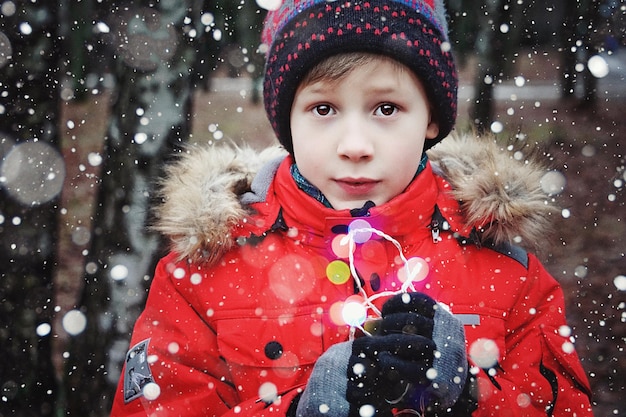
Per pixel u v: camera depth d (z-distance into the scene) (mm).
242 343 1733
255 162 2027
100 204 3438
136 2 3377
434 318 1474
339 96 1605
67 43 4184
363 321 1504
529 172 1888
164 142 3383
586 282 5125
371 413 1434
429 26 1716
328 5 1641
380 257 1738
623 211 6203
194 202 1804
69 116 8172
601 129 8867
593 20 7016
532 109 10234
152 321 1849
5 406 3186
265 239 1816
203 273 1821
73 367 3369
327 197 1693
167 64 3398
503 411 1611
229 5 6230
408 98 1637
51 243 3291
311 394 1471
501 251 1861
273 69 1771
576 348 4324
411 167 1666
